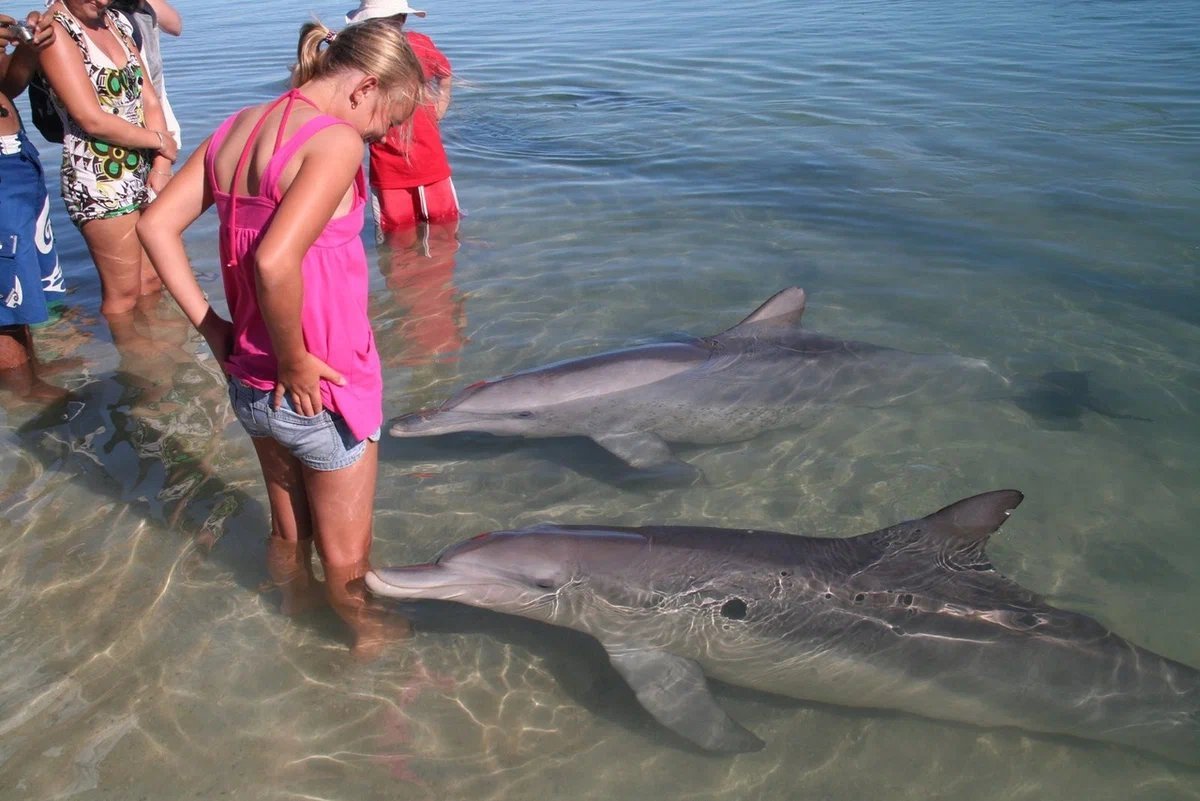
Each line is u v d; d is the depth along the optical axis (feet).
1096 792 11.19
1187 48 48.34
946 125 36.96
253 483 16.14
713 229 27.32
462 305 22.77
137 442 17.31
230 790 10.91
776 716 12.28
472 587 13.12
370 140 11.43
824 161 33.06
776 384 18.97
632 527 13.94
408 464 17.02
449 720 11.97
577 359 19.11
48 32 18.42
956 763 11.57
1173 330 21.20
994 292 23.17
